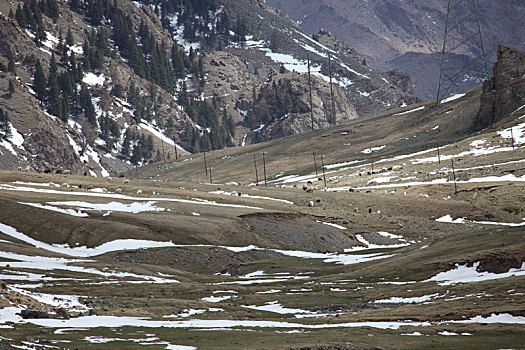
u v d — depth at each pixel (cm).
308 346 3838
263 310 6253
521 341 3984
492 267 6869
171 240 11881
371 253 11994
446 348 3875
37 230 11288
